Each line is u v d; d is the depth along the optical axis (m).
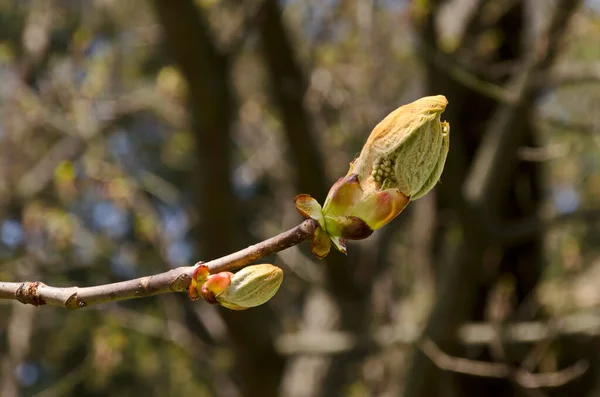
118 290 2.39
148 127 15.07
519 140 7.14
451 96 7.58
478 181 7.22
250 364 8.80
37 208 9.57
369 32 10.60
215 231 8.28
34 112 9.52
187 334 9.58
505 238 7.20
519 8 8.16
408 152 2.23
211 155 8.03
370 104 10.52
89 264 9.86
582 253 10.59
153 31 12.97
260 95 12.19
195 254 9.75
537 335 7.45
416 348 7.68
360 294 10.41
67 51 11.10
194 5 7.66
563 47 7.75
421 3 6.70
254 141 12.67
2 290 2.49
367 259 10.92
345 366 11.99
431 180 2.27
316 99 9.62
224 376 10.38
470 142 8.06
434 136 2.23
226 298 2.23
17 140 11.16
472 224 7.07
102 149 9.46
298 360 12.42
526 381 7.13
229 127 8.11
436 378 7.59
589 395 8.34
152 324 9.52
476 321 8.28
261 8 8.25
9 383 10.80
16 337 10.98
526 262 8.25
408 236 12.16
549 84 6.90
